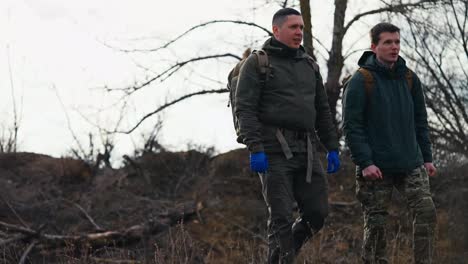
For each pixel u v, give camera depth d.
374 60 5.13
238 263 7.32
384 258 5.04
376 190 5.05
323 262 6.79
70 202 9.55
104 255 7.66
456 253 7.07
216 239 8.22
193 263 6.07
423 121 5.29
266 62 4.95
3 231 8.19
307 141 5.04
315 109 5.25
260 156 4.78
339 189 9.33
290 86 4.98
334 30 10.34
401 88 5.13
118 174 10.60
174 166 10.45
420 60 8.74
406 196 5.06
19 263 7.21
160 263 5.65
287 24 4.98
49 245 7.84
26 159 10.93
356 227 8.12
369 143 5.06
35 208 8.99
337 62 10.26
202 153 10.80
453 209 7.80
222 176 9.91
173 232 8.35
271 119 4.94
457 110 8.60
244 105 4.88
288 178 4.98
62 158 10.88
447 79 8.58
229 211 8.92
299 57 5.10
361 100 5.04
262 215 8.72
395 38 5.04
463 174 8.23
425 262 4.91
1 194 9.04
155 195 9.94
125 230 8.27
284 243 4.87
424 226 4.93
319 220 5.09
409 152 5.02
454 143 8.62
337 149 5.37
